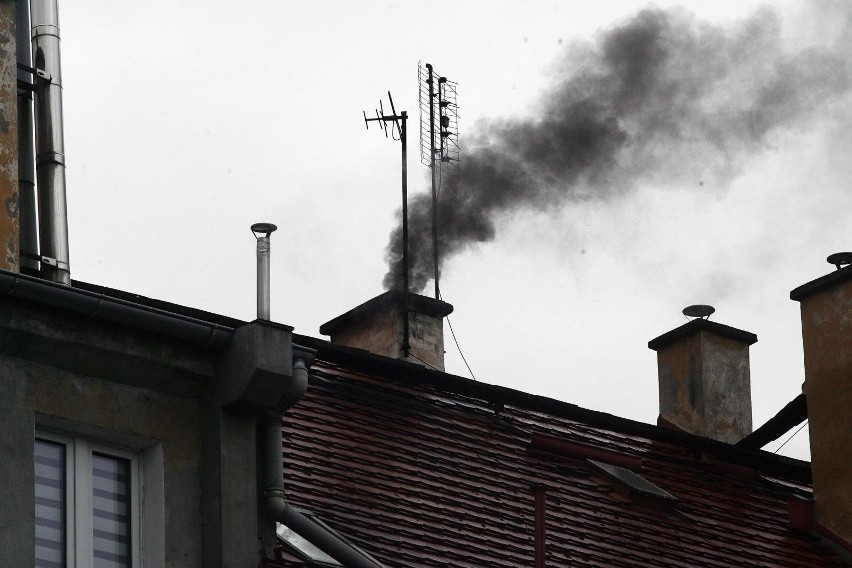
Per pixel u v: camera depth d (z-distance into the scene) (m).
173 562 38.97
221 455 40.00
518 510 54.81
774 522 63.25
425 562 49.66
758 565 59.97
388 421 55.72
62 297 38.34
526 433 59.75
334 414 54.59
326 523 49.09
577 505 57.09
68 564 37.75
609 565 54.81
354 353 57.31
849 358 65.06
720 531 60.88
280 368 40.56
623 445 62.84
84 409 38.75
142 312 39.41
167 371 40.09
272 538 41.34
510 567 51.53
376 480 52.31
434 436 56.28
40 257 42.28
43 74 43.84
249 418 40.84
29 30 44.50
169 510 39.31
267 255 41.69
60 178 43.28
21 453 37.38
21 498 36.97
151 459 39.72
